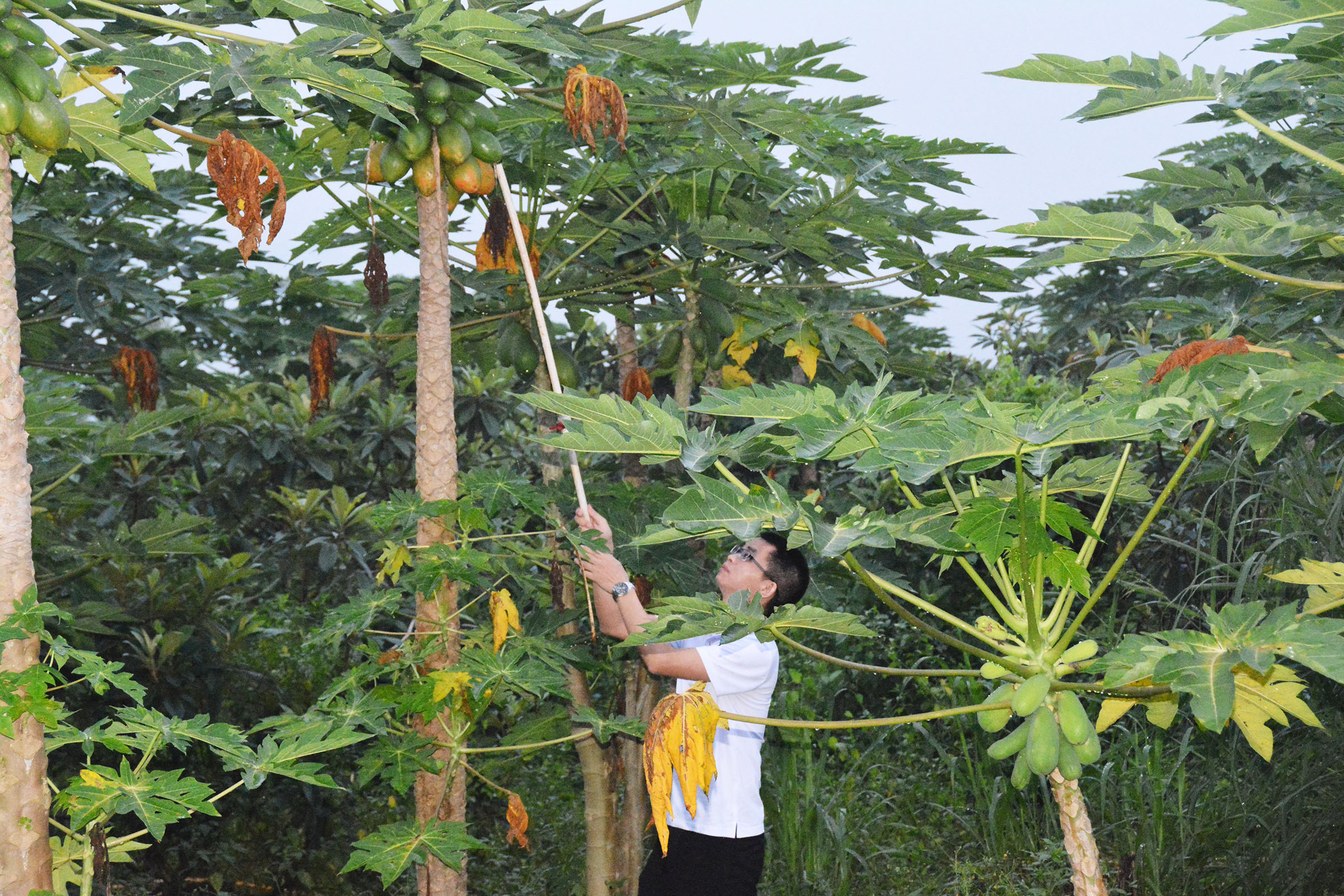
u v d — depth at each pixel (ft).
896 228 14.26
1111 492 6.72
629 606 10.01
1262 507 17.78
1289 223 6.17
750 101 11.51
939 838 17.76
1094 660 6.19
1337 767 14.61
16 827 6.43
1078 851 6.56
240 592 27.12
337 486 27.73
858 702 22.53
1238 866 14.62
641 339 23.25
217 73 6.98
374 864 9.49
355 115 10.02
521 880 17.60
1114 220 6.20
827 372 17.49
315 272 15.84
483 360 16.25
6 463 6.49
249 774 7.32
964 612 23.82
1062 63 6.47
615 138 10.36
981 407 6.16
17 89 6.54
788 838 16.85
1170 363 6.71
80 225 16.81
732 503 6.36
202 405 25.44
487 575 13.52
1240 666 5.49
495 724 21.39
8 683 6.18
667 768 6.82
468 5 9.89
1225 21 6.15
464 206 14.53
